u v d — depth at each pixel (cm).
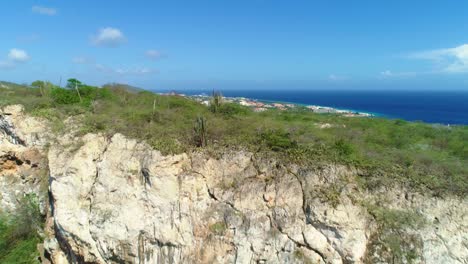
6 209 2709
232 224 1856
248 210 1862
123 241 1995
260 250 1791
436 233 1636
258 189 1894
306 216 1762
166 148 2067
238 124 2423
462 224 1655
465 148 2241
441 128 2880
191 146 2130
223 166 2020
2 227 2553
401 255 1605
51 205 2450
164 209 1980
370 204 1733
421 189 1730
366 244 1669
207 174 2025
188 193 1984
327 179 1803
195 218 1942
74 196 2152
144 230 1986
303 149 1997
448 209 1680
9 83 4059
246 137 2195
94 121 2408
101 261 2066
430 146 2341
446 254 1602
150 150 2081
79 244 2098
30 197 2661
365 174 1820
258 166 1972
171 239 1938
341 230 1664
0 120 2806
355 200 1727
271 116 3250
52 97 3027
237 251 1816
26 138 2709
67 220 2117
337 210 1684
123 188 2073
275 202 1848
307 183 1820
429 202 1694
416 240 1620
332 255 1688
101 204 2086
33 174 2705
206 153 2069
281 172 1905
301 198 1809
